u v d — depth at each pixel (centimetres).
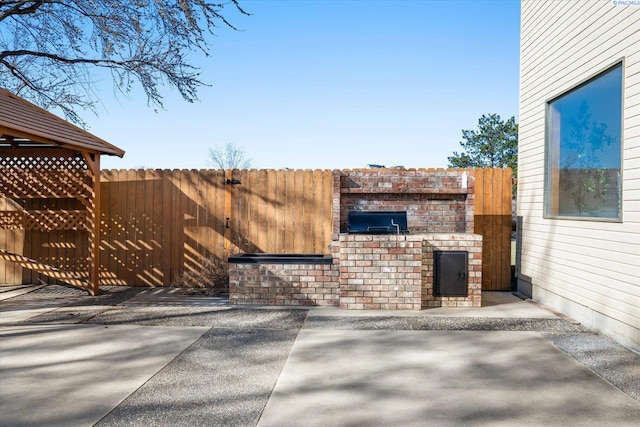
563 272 681
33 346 514
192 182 907
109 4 974
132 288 895
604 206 581
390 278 704
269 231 900
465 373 435
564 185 689
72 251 914
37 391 389
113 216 917
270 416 345
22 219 890
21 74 1197
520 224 854
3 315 664
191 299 788
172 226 909
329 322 626
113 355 485
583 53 626
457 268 725
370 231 776
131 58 1057
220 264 876
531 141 806
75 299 790
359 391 392
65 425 329
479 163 2658
